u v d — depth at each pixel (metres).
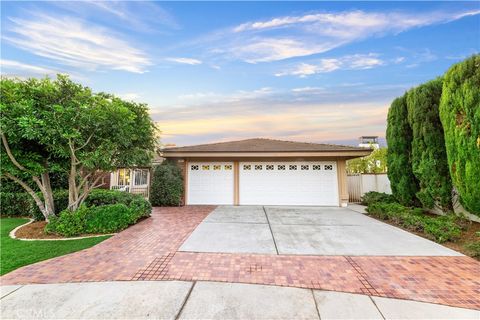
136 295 3.05
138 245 5.13
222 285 3.34
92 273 3.72
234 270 3.86
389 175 9.20
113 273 3.72
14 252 4.67
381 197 9.97
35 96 5.96
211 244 5.21
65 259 4.32
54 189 9.62
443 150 7.03
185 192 11.59
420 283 3.41
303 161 11.38
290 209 10.13
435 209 7.87
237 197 11.46
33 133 5.35
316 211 9.62
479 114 5.31
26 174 6.82
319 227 6.83
